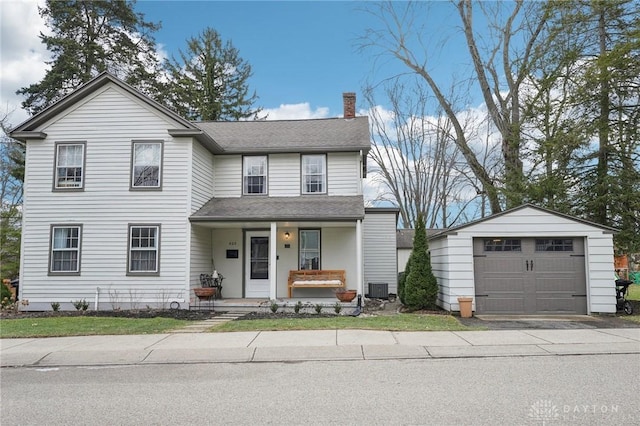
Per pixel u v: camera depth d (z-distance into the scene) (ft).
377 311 44.14
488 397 16.55
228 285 51.57
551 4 51.24
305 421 14.38
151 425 14.33
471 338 28.09
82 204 46.19
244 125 61.21
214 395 17.65
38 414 15.66
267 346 26.71
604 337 28.07
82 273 45.42
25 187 46.55
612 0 46.44
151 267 45.50
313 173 53.11
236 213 46.42
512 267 40.37
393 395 17.10
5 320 38.06
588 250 39.55
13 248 62.08
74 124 47.14
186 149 46.50
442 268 43.65
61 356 25.22
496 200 60.75
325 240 51.90
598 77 46.26
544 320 36.09
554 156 50.31
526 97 56.49
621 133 47.19
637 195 44.83
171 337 29.96
